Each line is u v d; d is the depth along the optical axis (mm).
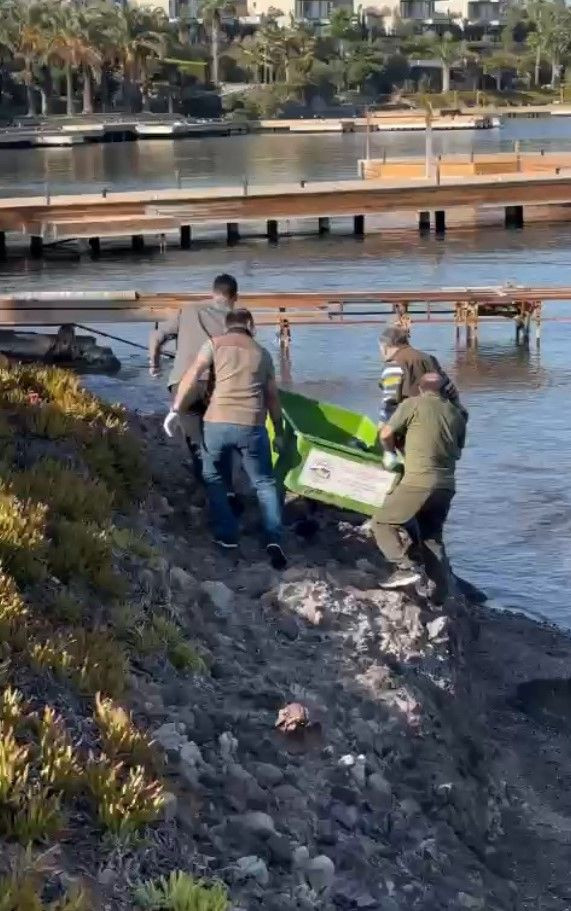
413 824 6410
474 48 176625
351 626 8359
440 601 9273
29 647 6086
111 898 4672
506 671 9422
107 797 5094
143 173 72938
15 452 9242
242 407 9188
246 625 8055
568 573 11758
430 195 44625
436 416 9000
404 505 9031
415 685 7836
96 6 145875
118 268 37438
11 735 5117
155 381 20453
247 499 10539
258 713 6758
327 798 6195
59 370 12055
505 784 7680
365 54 160375
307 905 5223
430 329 25859
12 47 139000
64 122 129125
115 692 6168
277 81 158750
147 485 10250
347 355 23047
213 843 5398
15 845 4730
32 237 40781
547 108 154000
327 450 9586
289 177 66688
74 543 7523
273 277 34344
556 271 34500
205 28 165375
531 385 20531
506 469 15320
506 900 6277
